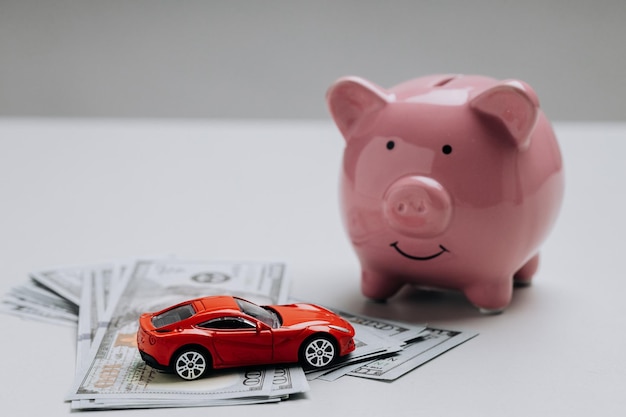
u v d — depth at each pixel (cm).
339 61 105
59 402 35
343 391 35
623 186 72
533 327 41
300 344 36
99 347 38
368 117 41
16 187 71
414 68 104
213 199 68
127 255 53
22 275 49
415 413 34
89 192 70
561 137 91
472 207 39
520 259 41
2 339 40
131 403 34
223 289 45
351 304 44
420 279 42
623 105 101
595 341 40
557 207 42
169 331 35
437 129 39
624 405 35
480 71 103
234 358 35
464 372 37
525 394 35
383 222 40
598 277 49
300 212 63
